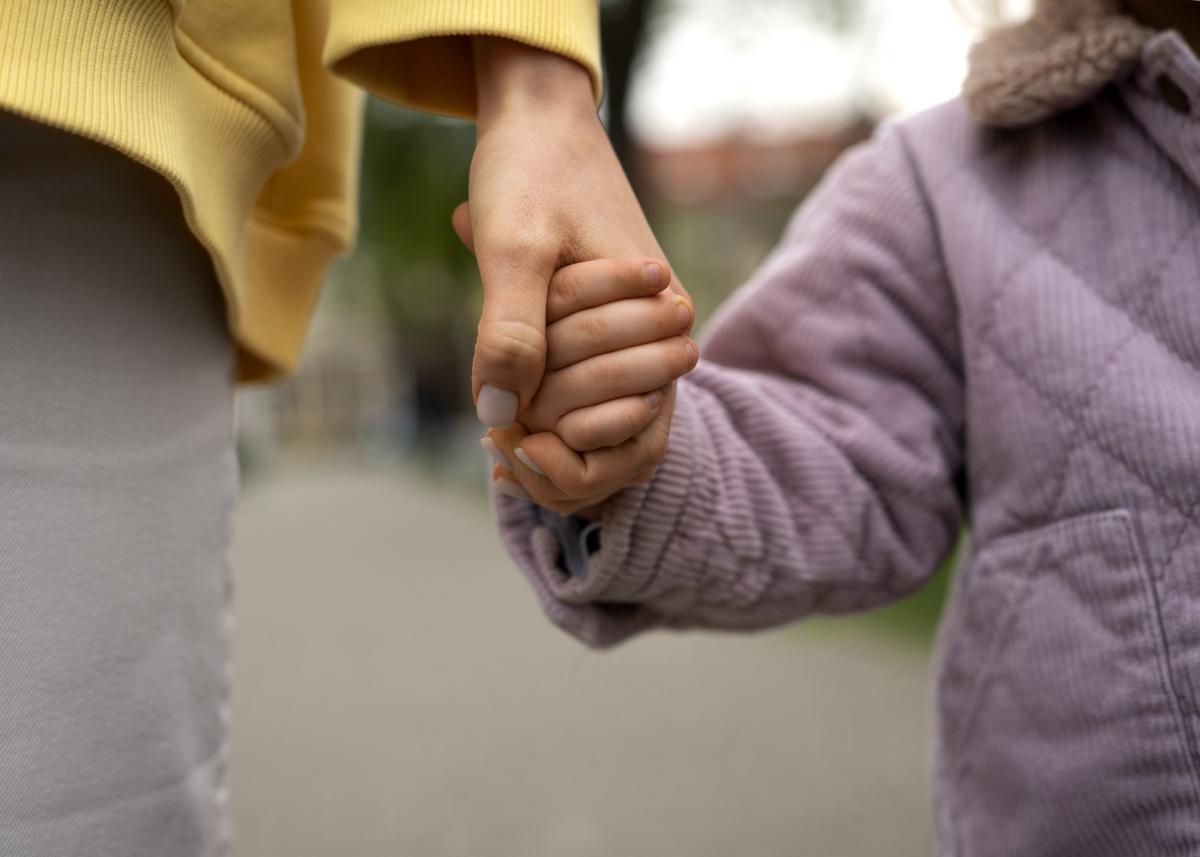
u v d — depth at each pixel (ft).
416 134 20.88
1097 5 2.02
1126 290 1.95
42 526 1.68
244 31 1.92
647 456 1.76
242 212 1.98
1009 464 1.99
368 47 1.99
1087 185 2.03
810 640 10.25
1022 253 2.03
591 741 7.52
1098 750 1.86
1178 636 1.83
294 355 2.35
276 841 5.83
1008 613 1.97
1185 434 1.85
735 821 6.04
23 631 1.66
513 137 1.81
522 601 13.71
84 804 1.71
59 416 1.71
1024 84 2.01
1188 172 1.94
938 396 2.16
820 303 2.20
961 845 2.03
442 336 37.86
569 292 1.71
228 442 2.02
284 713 8.53
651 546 1.93
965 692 2.03
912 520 2.10
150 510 1.81
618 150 15.74
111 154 1.78
